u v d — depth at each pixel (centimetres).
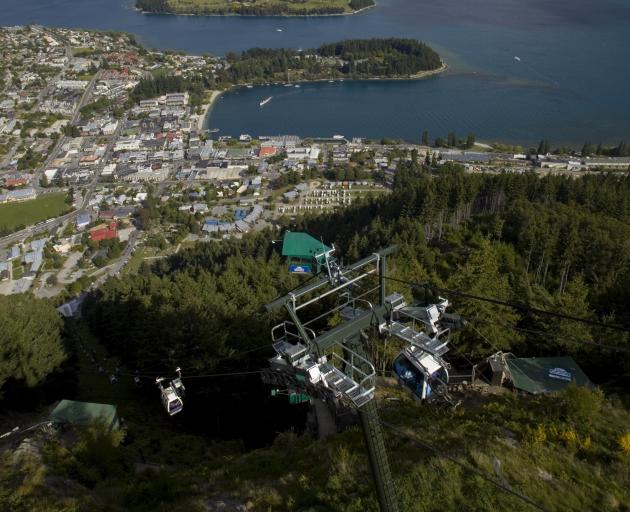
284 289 5684
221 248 11969
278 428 4353
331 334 1583
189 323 4762
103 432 3600
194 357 4625
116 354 6022
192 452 3975
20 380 4488
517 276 5919
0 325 4669
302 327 1588
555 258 6788
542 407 3158
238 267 7525
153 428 4378
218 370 4584
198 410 4703
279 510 2570
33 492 2941
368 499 2403
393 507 1589
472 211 11019
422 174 16588
